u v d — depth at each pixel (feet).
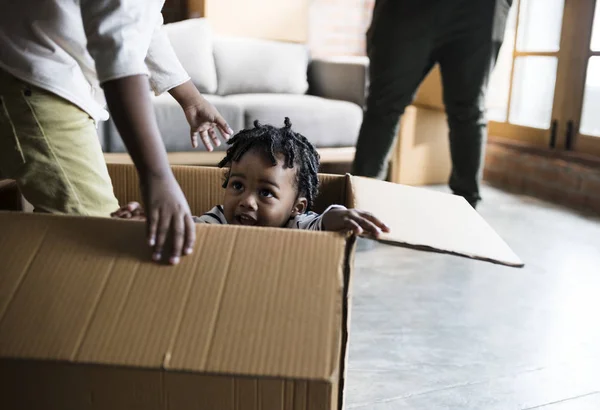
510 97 11.43
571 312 5.50
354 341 4.79
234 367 1.98
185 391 2.06
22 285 2.19
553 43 10.41
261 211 3.62
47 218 2.45
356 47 12.51
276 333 2.06
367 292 5.82
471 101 6.99
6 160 3.29
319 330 2.06
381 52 6.89
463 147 7.18
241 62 9.95
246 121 8.64
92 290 2.19
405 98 7.04
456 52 6.86
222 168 4.06
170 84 4.05
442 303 5.61
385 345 4.73
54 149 3.26
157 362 1.99
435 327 5.09
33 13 3.08
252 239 2.34
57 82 3.18
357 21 12.40
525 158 10.64
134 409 2.10
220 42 9.91
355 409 3.82
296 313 2.11
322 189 4.09
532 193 10.43
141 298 2.16
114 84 2.51
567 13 9.99
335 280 2.20
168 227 2.31
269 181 3.60
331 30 12.23
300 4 10.91
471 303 5.63
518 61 11.21
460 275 6.37
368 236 2.41
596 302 5.76
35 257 2.28
